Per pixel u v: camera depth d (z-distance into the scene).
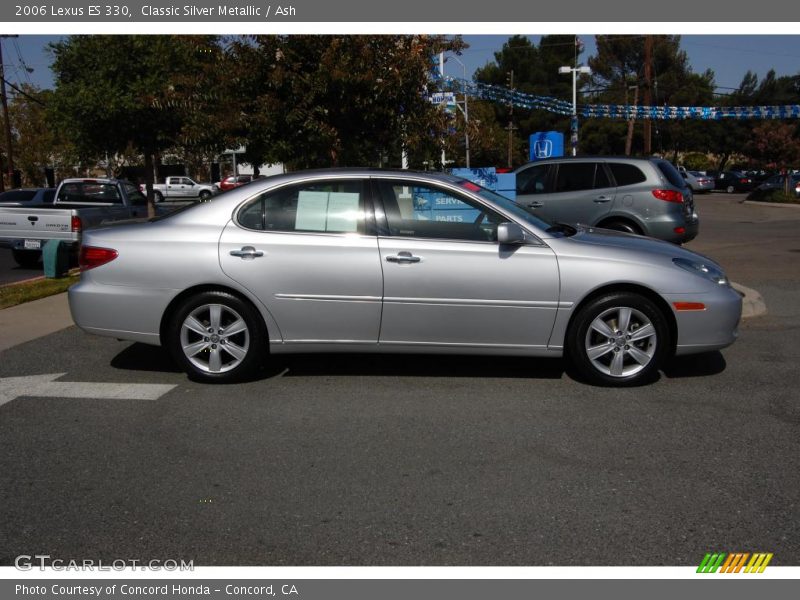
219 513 3.90
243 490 4.15
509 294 5.65
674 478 4.24
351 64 8.87
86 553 3.56
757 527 3.71
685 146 64.56
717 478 4.24
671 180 10.71
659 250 5.91
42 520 3.85
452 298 5.66
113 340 7.53
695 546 3.55
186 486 4.21
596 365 5.81
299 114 8.90
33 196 21.94
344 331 5.79
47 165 45.16
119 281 5.86
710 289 5.73
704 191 46.62
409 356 6.81
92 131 19.39
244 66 9.05
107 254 5.88
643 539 3.61
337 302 5.71
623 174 10.78
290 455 4.61
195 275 5.77
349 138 9.58
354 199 5.83
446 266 5.64
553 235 5.79
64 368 6.51
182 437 4.92
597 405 5.46
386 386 5.95
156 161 47.66
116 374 6.32
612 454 4.58
